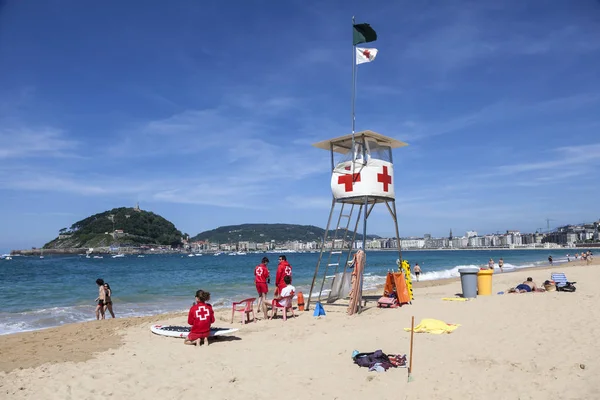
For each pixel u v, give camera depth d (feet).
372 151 46.09
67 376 23.26
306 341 30.53
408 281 49.01
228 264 276.82
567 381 19.89
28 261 351.46
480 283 50.70
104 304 47.73
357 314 41.37
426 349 26.35
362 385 20.85
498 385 19.99
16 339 34.40
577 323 31.30
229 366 24.76
